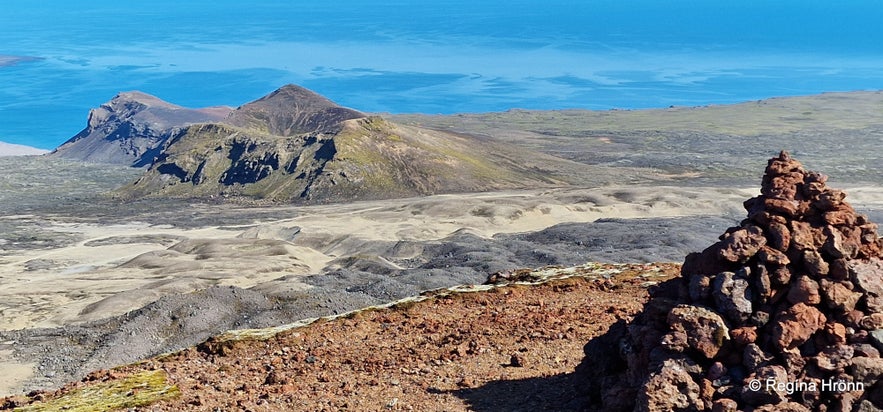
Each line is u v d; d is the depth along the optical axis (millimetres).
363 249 162750
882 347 18297
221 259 148750
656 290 21531
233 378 27875
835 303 18969
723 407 18031
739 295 19328
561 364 25828
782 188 20578
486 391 23750
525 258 127688
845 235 19906
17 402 27609
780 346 18625
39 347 78875
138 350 76125
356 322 35344
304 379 26844
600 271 46219
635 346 20359
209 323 79250
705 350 18938
